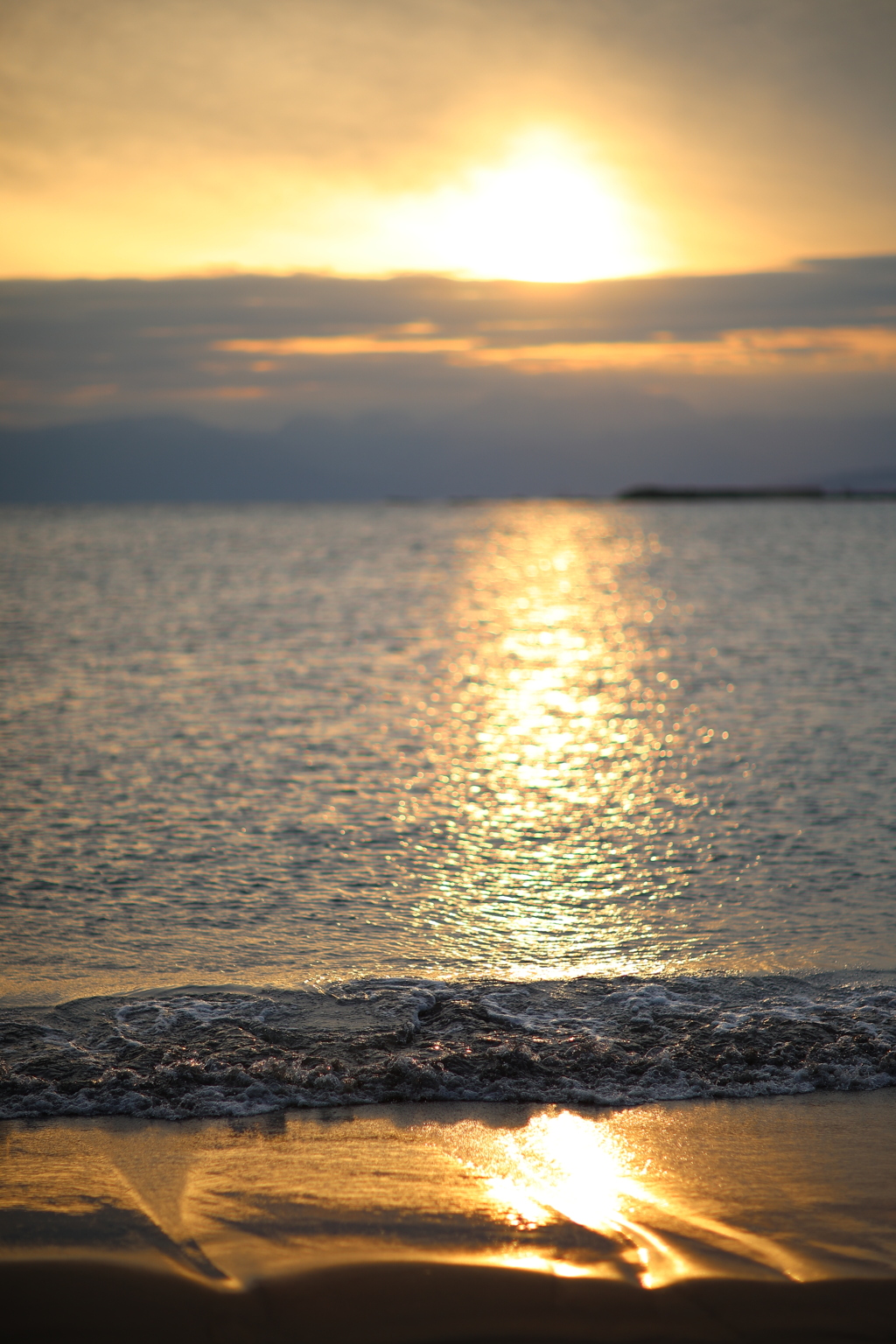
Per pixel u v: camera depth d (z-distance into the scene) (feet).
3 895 42.78
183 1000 31.32
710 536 428.97
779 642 132.26
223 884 44.78
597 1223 19.54
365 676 110.63
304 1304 16.98
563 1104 25.11
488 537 460.96
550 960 35.99
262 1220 19.58
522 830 53.83
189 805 58.29
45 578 241.96
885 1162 22.15
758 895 43.21
